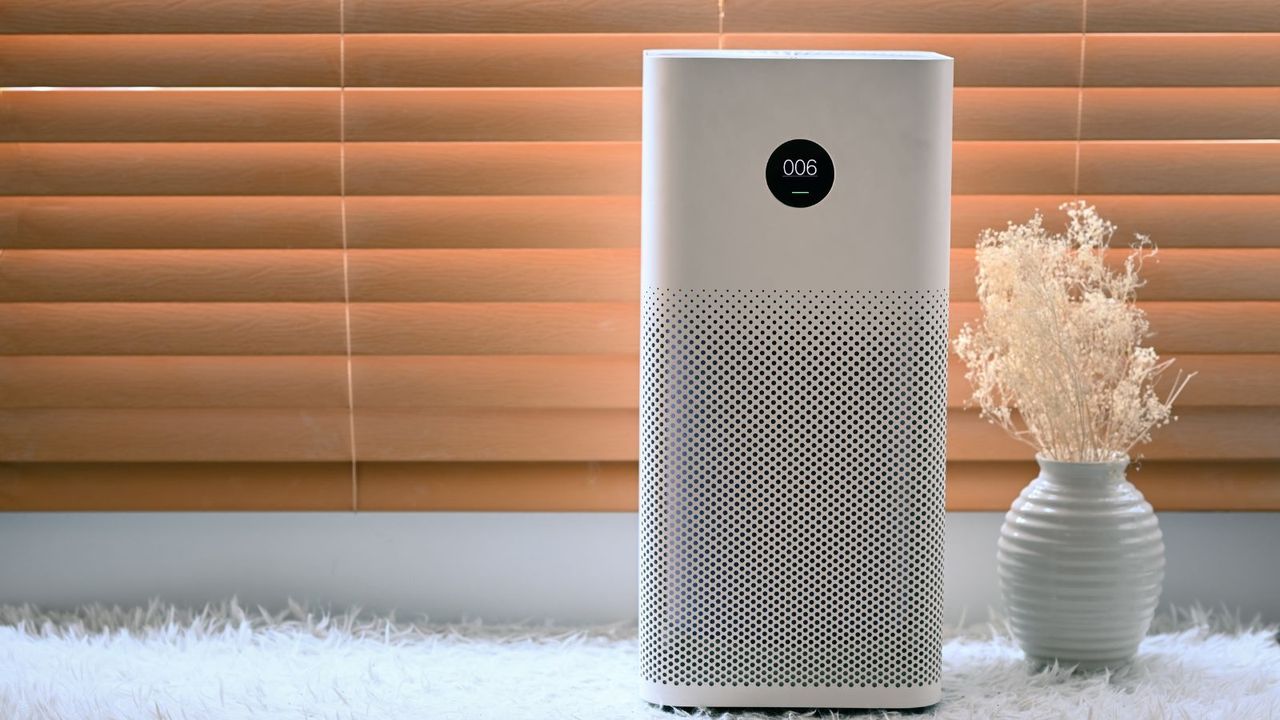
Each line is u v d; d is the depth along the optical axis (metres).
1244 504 2.39
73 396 2.31
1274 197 2.27
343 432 2.33
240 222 2.25
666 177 1.86
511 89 2.23
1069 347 2.10
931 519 1.91
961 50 2.21
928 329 1.88
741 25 2.19
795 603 1.91
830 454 1.88
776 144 1.85
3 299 2.26
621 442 2.34
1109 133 2.23
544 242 2.27
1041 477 2.14
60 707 1.88
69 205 2.26
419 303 2.30
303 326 2.29
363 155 2.23
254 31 2.19
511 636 2.31
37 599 2.39
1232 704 1.92
